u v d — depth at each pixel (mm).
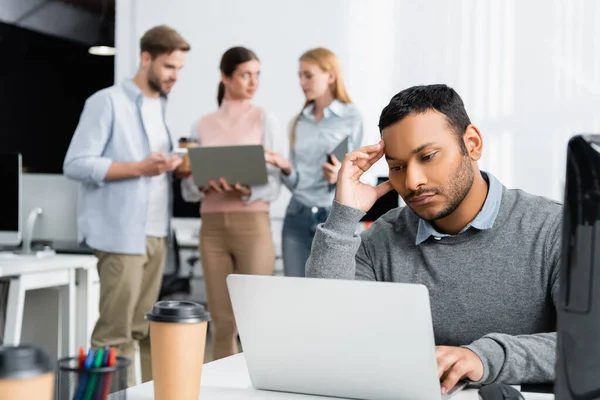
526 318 1427
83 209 3107
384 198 4020
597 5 4977
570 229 814
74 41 7367
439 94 1359
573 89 5047
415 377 1056
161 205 3258
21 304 2947
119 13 5984
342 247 1397
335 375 1113
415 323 1023
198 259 5387
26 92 7297
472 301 1449
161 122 3289
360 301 1054
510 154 5164
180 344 995
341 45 5473
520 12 5121
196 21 5793
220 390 1183
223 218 3461
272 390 1184
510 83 5156
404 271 1514
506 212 1458
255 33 5652
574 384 819
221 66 3713
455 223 1449
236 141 3682
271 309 1126
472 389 1193
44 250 3471
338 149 3570
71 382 842
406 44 5352
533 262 1421
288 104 5578
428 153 1333
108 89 3145
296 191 3695
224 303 3516
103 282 3057
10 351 694
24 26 7160
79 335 3318
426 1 5305
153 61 3184
